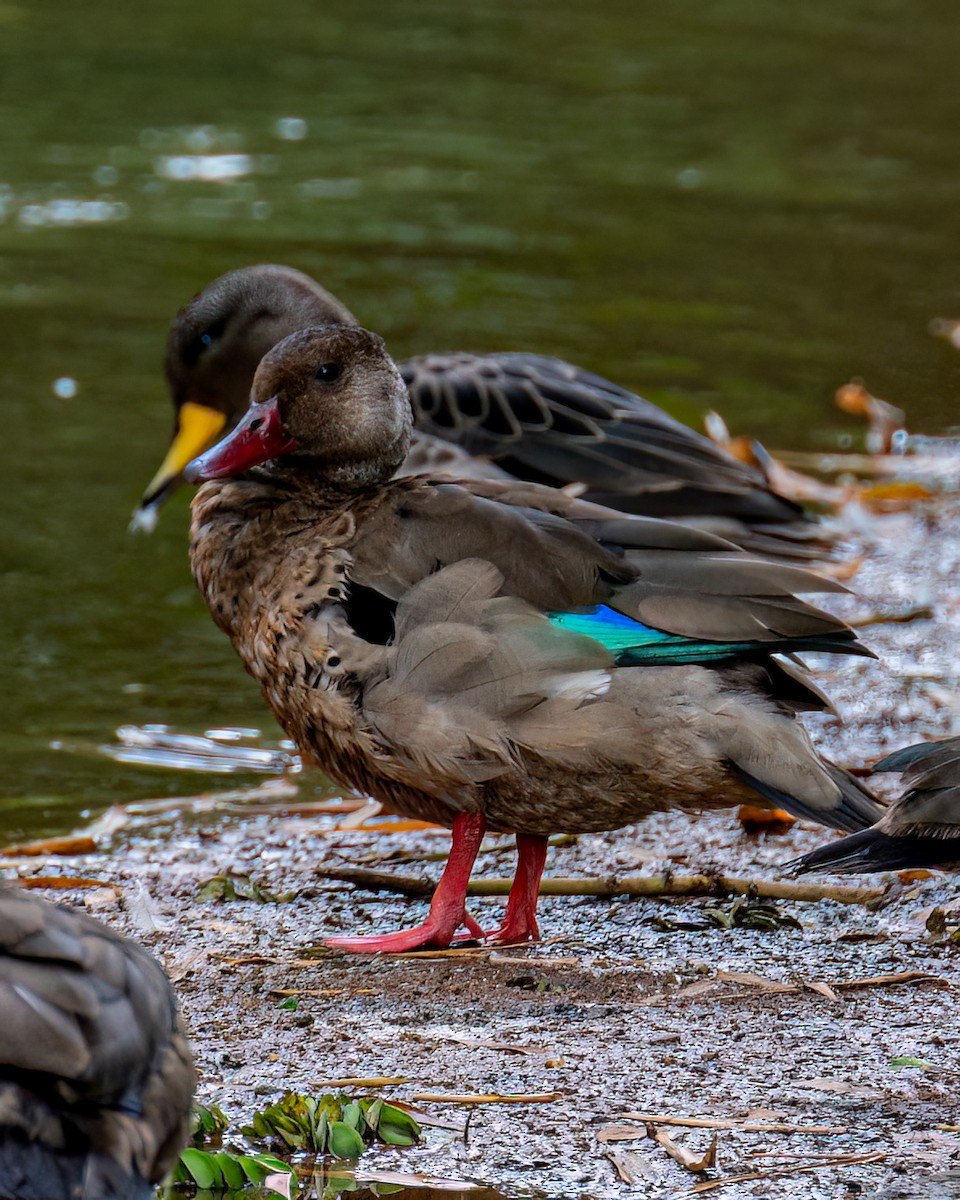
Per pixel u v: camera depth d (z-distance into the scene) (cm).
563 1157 643
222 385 1238
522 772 827
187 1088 515
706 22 3606
